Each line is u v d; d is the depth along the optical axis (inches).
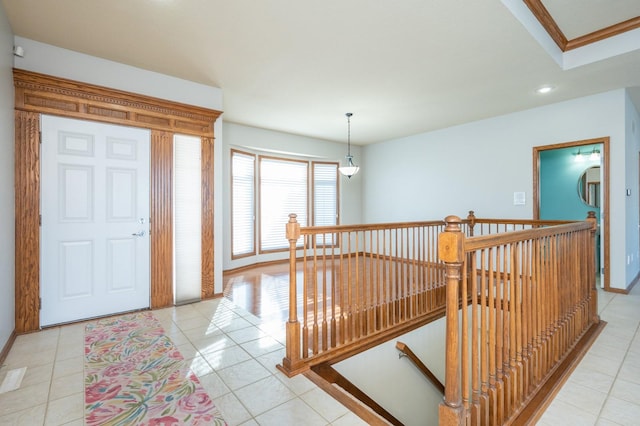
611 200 154.4
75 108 116.6
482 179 199.3
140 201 130.6
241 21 95.9
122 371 84.0
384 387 115.4
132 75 127.3
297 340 85.2
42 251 111.0
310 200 267.0
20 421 64.2
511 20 94.3
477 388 59.3
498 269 65.4
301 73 132.7
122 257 126.9
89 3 88.4
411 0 85.4
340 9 89.4
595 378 81.0
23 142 107.0
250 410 68.2
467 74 132.7
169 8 90.3
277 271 218.7
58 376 81.4
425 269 134.7
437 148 225.0
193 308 136.1
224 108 179.3
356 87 147.6
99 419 65.0
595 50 120.0
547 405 70.2
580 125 160.9
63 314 115.0
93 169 120.5
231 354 94.2
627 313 127.0
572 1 99.3
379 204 270.4
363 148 286.7
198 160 145.3
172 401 71.2
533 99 163.0
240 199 223.6
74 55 115.9
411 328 124.7
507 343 67.1
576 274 102.8
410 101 165.8
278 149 235.1
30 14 94.0
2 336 91.3
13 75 103.5
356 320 105.3
